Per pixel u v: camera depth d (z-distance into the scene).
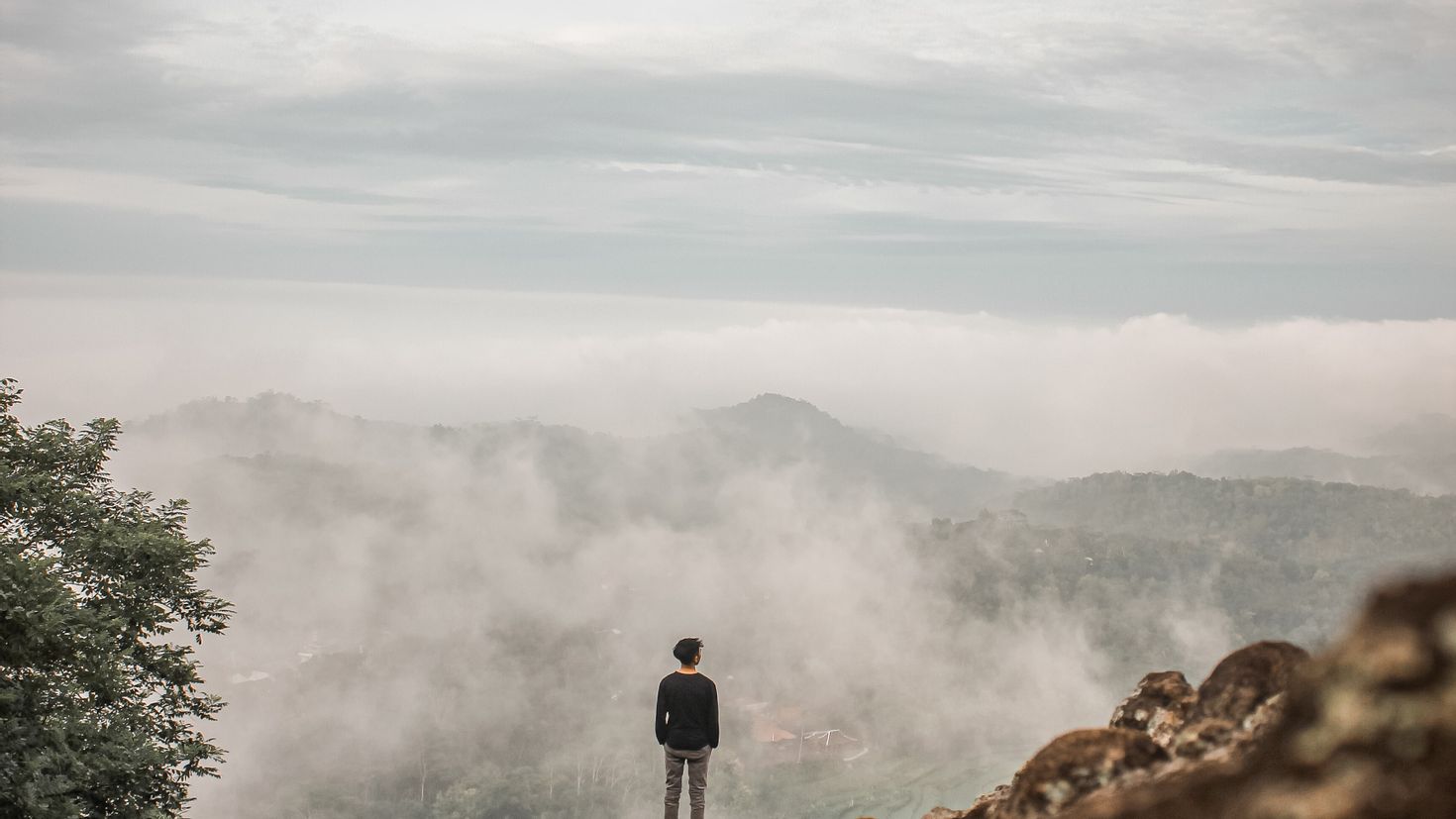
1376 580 1.77
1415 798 1.46
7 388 23.45
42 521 22.19
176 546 21.92
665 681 11.77
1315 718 1.68
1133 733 3.07
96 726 18.59
